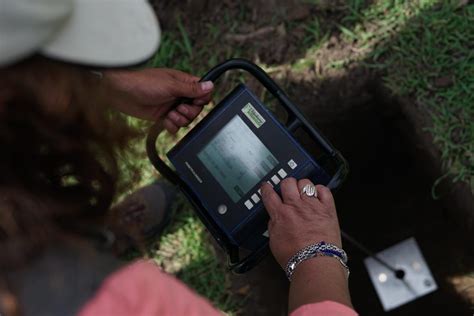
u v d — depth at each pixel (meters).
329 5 2.12
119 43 0.79
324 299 1.10
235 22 2.19
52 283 0.73
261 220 1.40
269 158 1.39
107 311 0.74
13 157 0.73
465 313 2.06
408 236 2.15
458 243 2.10
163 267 2.12
